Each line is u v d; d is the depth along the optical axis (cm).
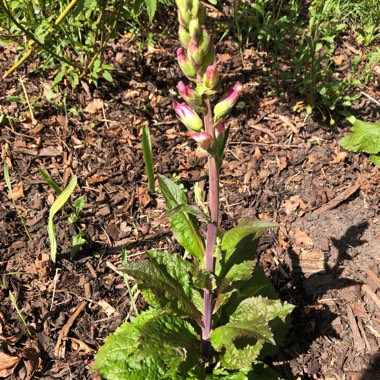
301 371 52
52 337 53
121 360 48
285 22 74
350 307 56
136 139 70
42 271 57
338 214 64
